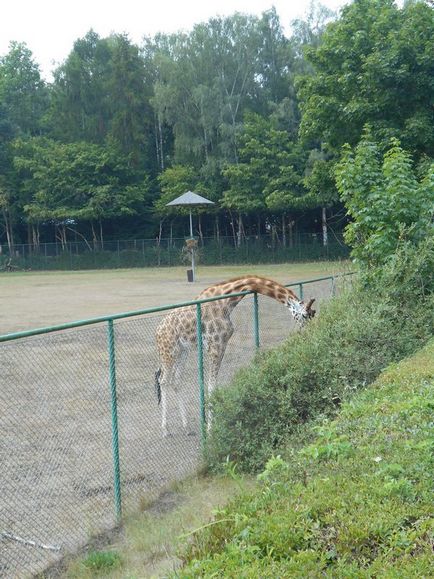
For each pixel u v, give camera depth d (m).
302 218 57.66
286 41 60.03
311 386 7.27
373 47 26.53
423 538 3.08
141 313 6.14
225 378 9.11
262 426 6.87
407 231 11.22
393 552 2.95
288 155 50.84
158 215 60.41
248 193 53.00
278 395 6.93
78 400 8.98
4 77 70.19
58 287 33.28
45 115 71.00
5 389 9.32
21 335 4.88
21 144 62.12
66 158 60.06
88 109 67.75
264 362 7.61
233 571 2.89
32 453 7.00
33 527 5.43
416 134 25.50
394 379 6.40
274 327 12.25
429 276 10.67
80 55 70.12
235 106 57.22
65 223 62.59
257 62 58.53
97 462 6.86
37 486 6.21
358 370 7.45
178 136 57.22
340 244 51.16
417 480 3.74
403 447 4.23
